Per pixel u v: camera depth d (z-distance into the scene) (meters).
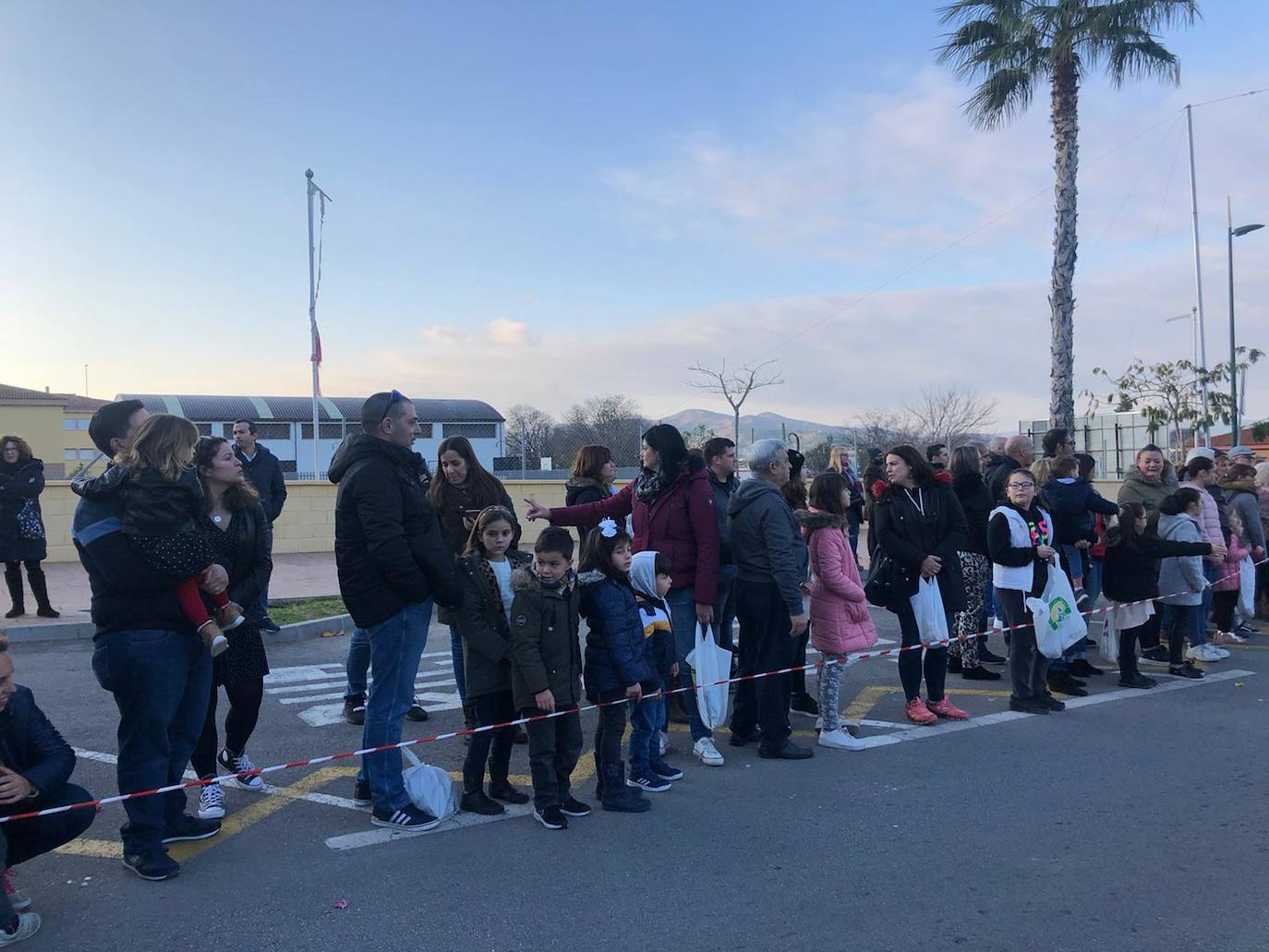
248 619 4.90
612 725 4.88
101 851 4.32
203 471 4.53
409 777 4.66
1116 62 16.69
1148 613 7.49
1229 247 25.09
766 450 5.76
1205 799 5.08
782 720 5.79
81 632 9.41
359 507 4.27
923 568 6.36
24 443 9.68
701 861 4.27
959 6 17.50
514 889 3.96
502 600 4.89
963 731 6.36
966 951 3.49
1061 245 16.94
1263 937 3.60
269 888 3.95
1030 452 8.55
